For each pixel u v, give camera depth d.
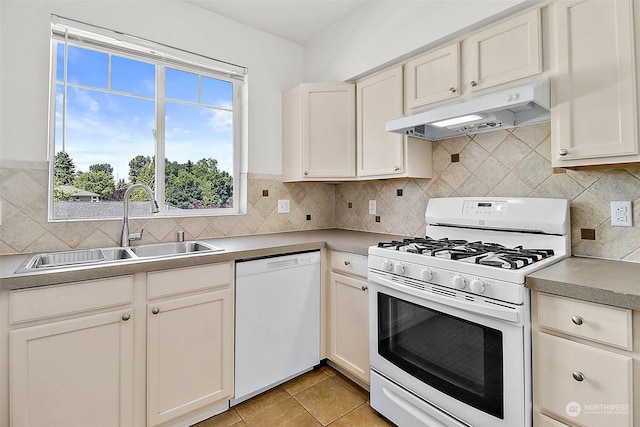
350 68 2.32
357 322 1.90
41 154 1.66
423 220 2.19
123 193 2.01
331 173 2.33
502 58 1.51
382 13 2.08
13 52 1.59
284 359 1.94
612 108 1.18
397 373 1.58
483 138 1.87
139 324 1.43
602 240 1.44
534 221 1.52
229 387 1.71
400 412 1.56
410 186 2.27
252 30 2.47
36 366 1.20
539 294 1.14
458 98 1.69
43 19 1.67
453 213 1.85
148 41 1.99
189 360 1.57
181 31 2.13
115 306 1.37
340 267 2.01
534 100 1.27
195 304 1.58
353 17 2.29
